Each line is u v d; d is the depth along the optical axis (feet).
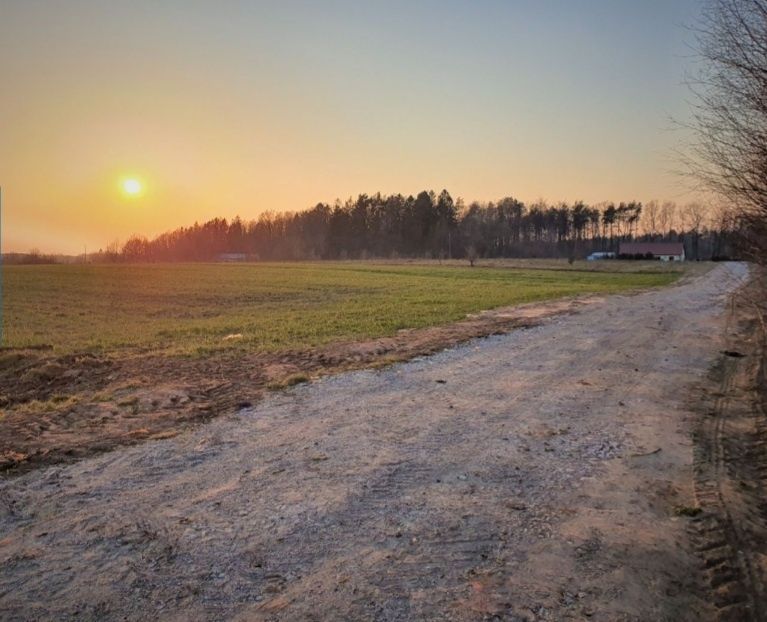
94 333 57.98
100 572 11.17
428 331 48.26
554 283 123.85
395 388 27.48
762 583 11.12
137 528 13.05
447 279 143.02
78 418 22.52
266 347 41.81
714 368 32.12
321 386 28.04
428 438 19.79
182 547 12.19
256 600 10.28
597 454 18.24
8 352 41.70
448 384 28.27
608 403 24.57
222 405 24.52
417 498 14.83
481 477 16.29
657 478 16.35
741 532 13.17
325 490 15.30
